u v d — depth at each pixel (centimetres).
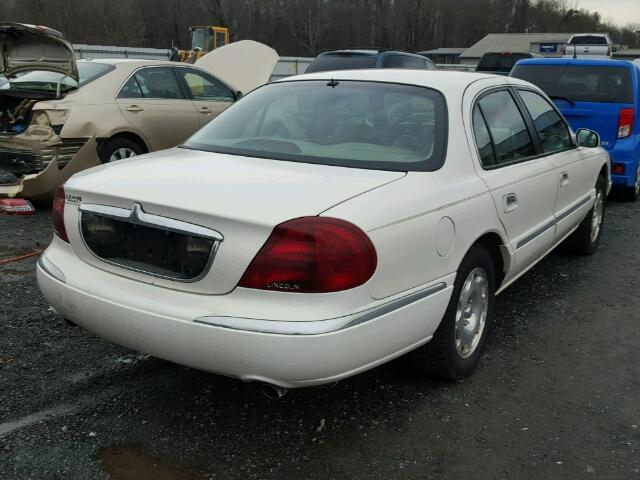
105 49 3478
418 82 357
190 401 317
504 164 370
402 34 7338
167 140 762
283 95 377
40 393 319
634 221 718
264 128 353
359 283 253
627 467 274
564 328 418
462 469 270
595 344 395
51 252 315
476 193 325
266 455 277
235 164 310
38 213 666
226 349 248
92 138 670
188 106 787
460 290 321
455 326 323
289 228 245
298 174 291
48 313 414
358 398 323
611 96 746
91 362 353
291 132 342
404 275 275
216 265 252
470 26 8238
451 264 304
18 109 657
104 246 285
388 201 273
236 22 6319
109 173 307
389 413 310
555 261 566
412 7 7319
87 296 282
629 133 741
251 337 243
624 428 303
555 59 796
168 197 267
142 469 265
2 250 541
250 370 248
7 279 473
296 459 274
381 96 351
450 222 301
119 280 280
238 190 269
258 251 246
